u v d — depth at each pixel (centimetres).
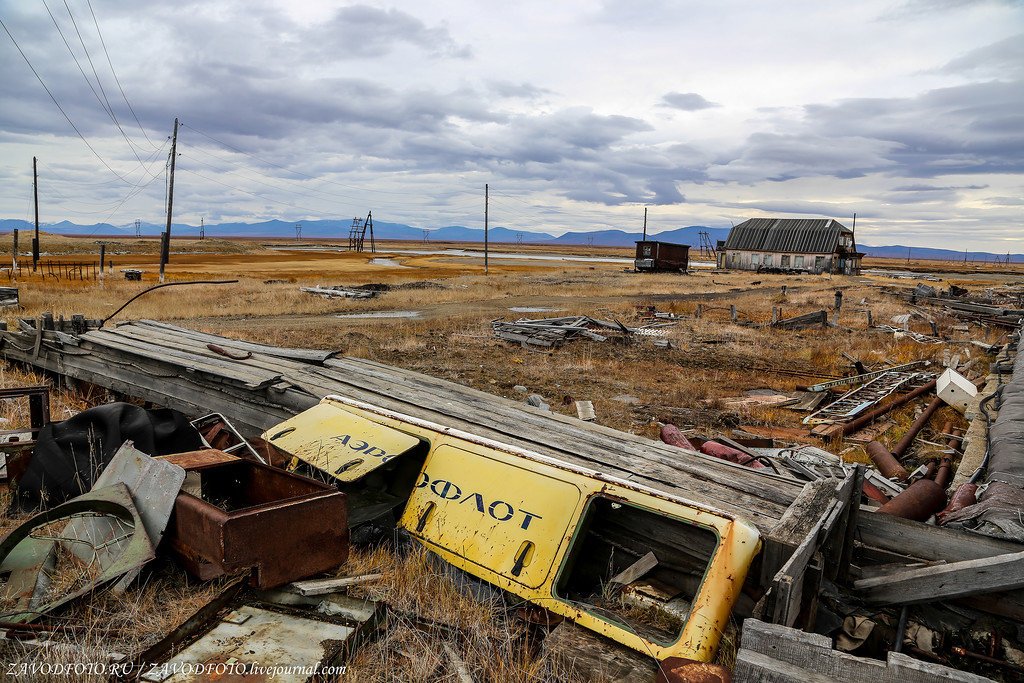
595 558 452
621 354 1870
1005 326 2652
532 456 462
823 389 1452
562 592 402
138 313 2422
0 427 764
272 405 794
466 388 822
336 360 945
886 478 852
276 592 378
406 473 531
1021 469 602
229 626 342
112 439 555
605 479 421
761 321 2872
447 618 372
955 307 3167
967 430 1091
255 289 3684
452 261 9444
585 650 340
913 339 2261
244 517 361
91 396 1044
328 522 399
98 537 411
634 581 407
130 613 353
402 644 345
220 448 662
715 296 4369
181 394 905
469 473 473
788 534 372
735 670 263
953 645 388
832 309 3278
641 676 319
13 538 370
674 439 825
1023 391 1016
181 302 2884
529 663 336
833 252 7931
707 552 394
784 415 1243
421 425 533
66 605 351
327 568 400
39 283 3591
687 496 477
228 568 356
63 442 542
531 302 3625
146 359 952
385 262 8538
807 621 354
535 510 427
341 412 579
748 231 8619
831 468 791
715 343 2161
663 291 4678
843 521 414
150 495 409
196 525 374
